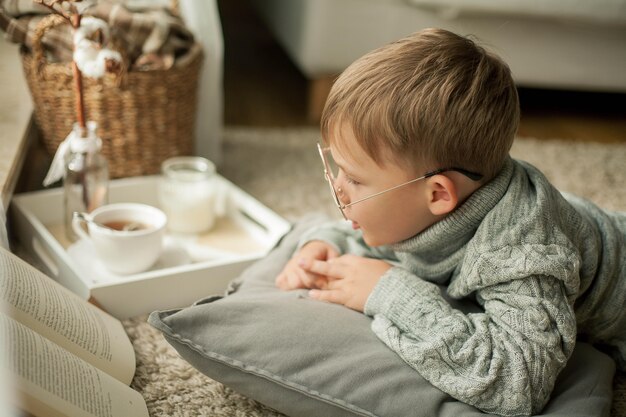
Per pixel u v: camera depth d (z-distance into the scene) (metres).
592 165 1.90
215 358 0.91
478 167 0.92
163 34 1.49
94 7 1.45
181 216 1.38
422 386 0.88
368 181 0.93
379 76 0.90
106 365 0.95
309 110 2.15
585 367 0.97
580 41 2.11
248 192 1.66
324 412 0.89
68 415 0.77
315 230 1.17
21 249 1.32
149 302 1.15
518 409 0.86
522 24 2.06
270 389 0.90
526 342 0.86
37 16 1.46
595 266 0.99
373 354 0.91
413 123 0.88
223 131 2.00
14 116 1.53
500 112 0.92
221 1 3.09
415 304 0.92
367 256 1.13
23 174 1.62
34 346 0.81
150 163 1.57
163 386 0.98
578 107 2.40
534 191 0.95
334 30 2.02
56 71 1.43
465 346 0.87
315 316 0.95
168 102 1.53
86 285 1.09
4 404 0.69
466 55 0.93
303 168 1.81
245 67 2.59
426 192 0.92
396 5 2.01
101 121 1.48
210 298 1.01
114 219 1.23
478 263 0.90
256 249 1.36
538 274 0.88
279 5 2.32
